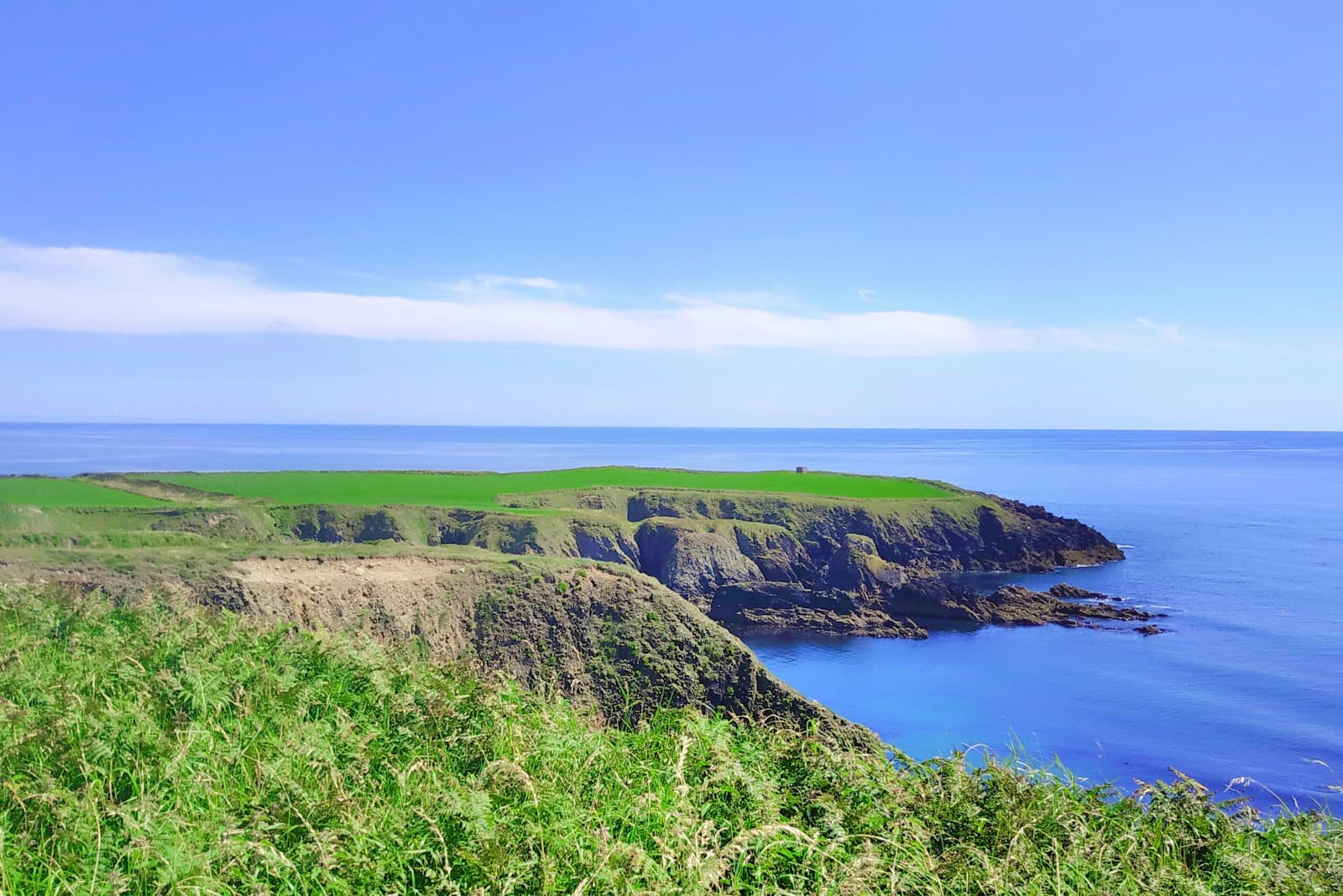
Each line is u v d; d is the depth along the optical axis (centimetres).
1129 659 5112
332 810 580
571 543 6694
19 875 500
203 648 900
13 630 1008
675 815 645
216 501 6362
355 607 2375
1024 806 802
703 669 2327
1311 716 3975
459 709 815
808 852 648
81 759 613
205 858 509
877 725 3825
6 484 6156
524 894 550
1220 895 737
